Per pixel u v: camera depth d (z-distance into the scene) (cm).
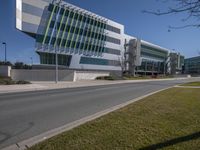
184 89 2212
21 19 4453
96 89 2453
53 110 1080
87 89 2441
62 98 1569
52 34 5000
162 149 511
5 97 1596
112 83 3741
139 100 1339
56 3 5053
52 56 5112
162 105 1112
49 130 718
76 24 5584
